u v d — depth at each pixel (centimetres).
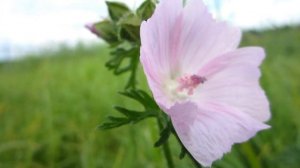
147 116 8
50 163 20
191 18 8
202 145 7
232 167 13
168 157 9
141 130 18
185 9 8
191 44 8
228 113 8
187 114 7
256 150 15
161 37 8
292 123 19
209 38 8
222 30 8
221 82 8
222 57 8
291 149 14
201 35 8
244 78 8
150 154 16
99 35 9
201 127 7
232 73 8
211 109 8
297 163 14
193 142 7
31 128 23
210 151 7
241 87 8
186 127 7
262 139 17
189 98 8
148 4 8
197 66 8
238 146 13
